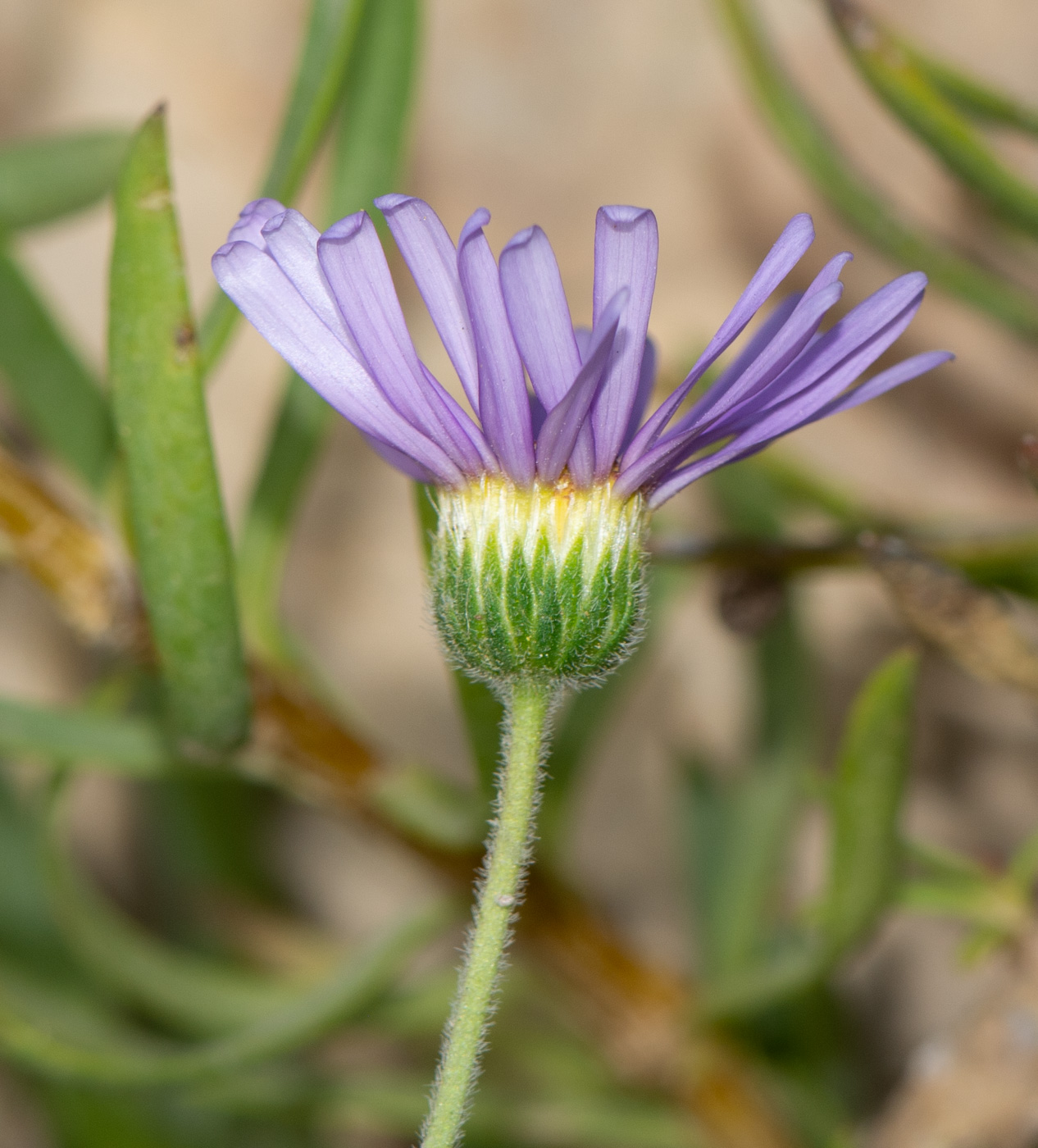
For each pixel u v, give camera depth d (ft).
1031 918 0.54
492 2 0.66
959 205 0.63
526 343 0.46
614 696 0.57
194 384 0.49
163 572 0.50
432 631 0.49
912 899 0.55
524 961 0.60
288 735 0.54
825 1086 0.62
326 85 0.51
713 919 0.61
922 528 0.56
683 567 0.57
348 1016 0.55
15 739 0.53
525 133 0.67
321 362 0.47
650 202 0.66
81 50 0.67
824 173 0.56
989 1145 0.55
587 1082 0.62
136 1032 0.65
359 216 0.46
